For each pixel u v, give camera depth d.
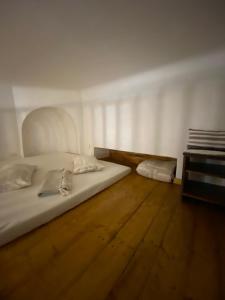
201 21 1.09
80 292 0.80
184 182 1.69
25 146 3.09
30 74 2.08
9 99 2.46
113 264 0.97
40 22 1.06
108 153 3.55
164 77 2.02
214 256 1.03
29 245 1.11
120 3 0.91
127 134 2.59
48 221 1.36
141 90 2.28
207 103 1.79
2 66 1.79
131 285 0.84
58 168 2.25
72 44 1.37
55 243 1.13
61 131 3.50
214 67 1.67
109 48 1.46
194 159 1.93
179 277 0.89
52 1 0.87
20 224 1.18
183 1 0.90
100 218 1.42
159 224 1.35
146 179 2.29
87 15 1.01
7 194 1.57
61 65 1.82
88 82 2.52
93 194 1.80
